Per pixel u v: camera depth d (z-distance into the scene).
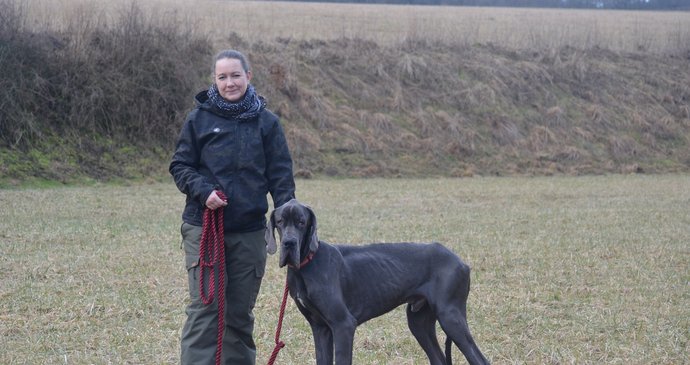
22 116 20.50
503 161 25.50
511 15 46.06
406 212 15.80
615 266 10.75
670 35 36.69
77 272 9.71
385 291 5.55
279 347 5.71
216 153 5.46
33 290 8.73
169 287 9.05
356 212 15.64
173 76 22.73
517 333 7.54
